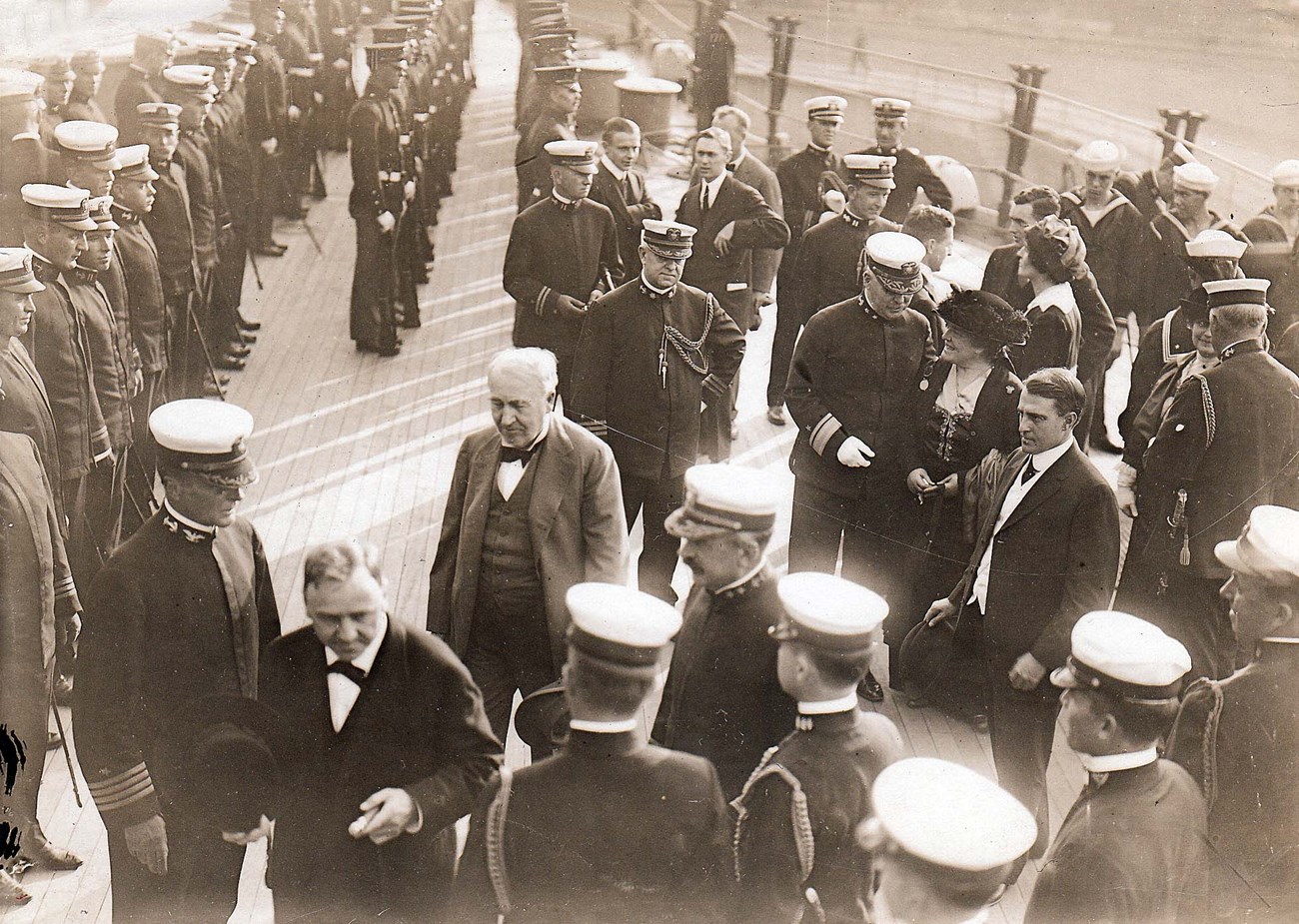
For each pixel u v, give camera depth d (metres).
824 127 6.11
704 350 4.50
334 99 6.32
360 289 5.85
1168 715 3.16
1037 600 3.93
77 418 4.16
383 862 3.59
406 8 5.83
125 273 4.67
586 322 4.48
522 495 3.68
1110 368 6.23
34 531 3.69
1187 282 5.70
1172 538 4.39
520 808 3.20
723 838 3.20
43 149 4.32
